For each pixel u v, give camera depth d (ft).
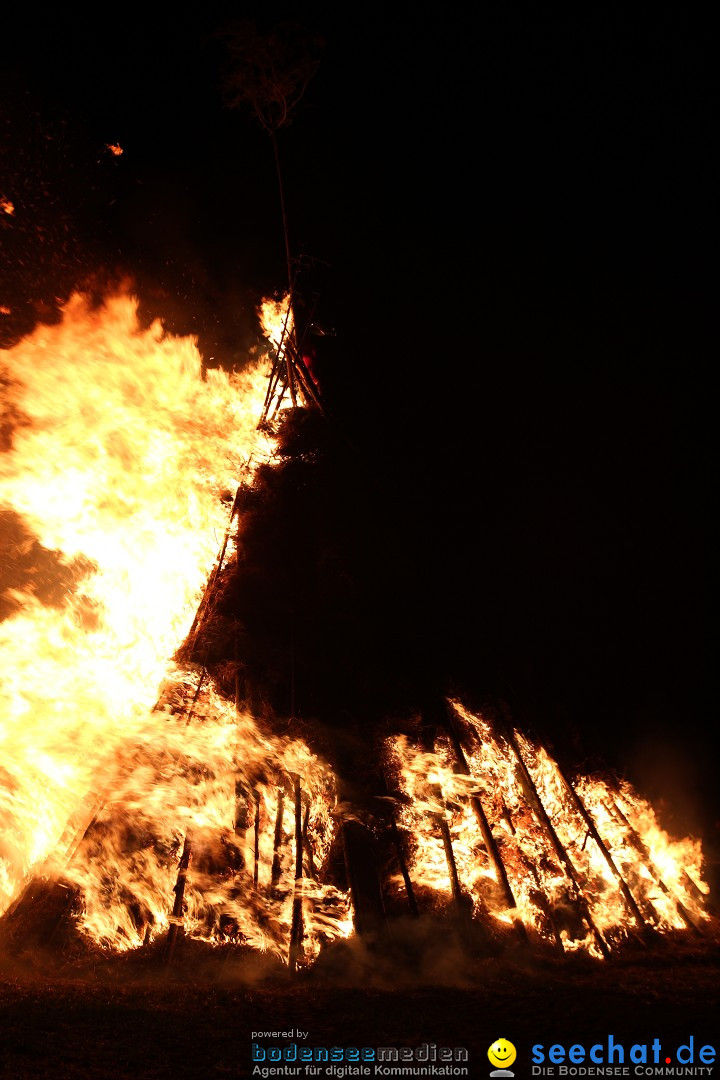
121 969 14.21
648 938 15.80
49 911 16.02
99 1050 10.37
